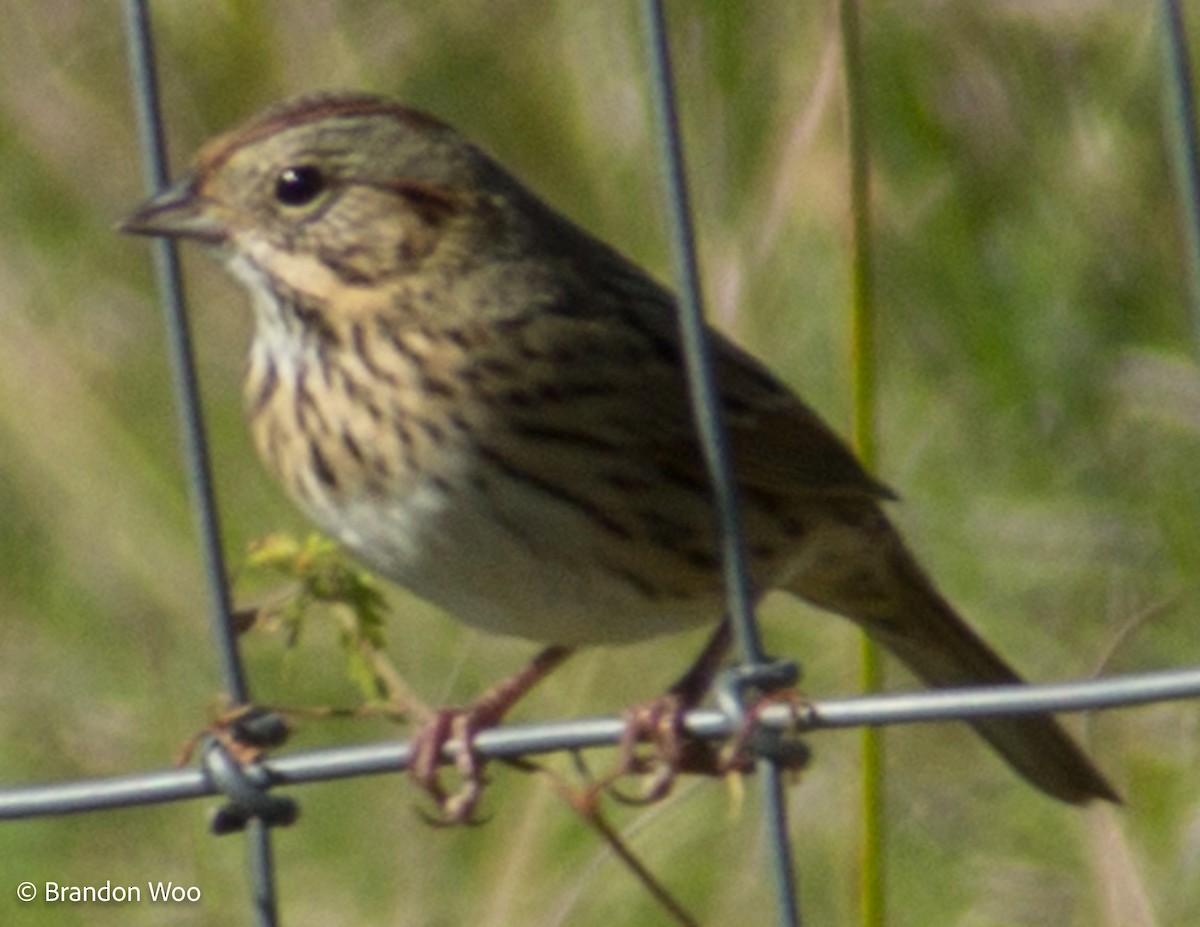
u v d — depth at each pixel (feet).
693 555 27.99
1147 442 35.60
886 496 28.94
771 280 34.42
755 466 28.50
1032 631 35.14
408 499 27.07
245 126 28.09
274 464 27.96
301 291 27.61
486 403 26.94
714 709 24.34
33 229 36.60
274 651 35.35
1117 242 35.78
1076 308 35.81
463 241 27.66
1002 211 35.96
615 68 35.22
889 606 30.19
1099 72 35.68
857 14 28.68
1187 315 35.70
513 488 27.07
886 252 35.88
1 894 34.94
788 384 34.42
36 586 35.96
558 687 34.14
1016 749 28.68
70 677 35.68
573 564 27.43
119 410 36.40
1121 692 21.85
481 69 35.55
